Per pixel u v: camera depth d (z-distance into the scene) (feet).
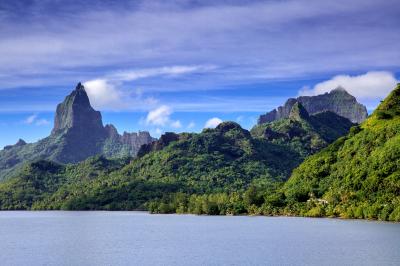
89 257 555.28
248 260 512.63
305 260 504.43
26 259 545.03
